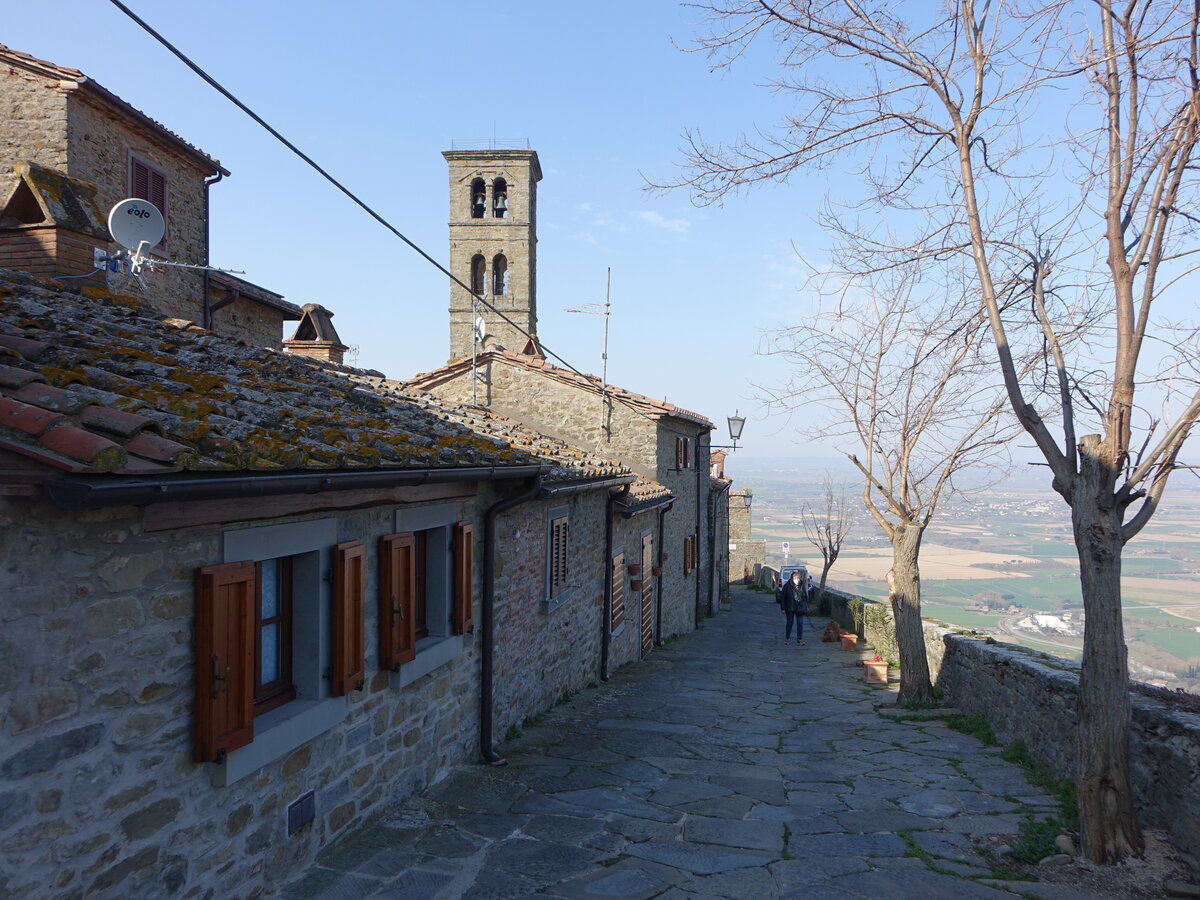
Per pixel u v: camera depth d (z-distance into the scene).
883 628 17.20
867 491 12.27
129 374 4.70
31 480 2.96
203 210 13.72
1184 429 5.35
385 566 5.86
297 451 4.21
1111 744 5.50
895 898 4.95
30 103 10.50
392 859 5.27
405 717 6.32
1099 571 5.59
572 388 17.75
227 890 4.26
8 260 7.00
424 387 18.19
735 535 43.75
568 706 10.78
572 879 5.13
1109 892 5.05
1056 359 6.18
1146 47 5.41
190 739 3.97
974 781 7.69
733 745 9.17
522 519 9.12
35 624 3.16
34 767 3.16
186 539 3.94
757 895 4.97
